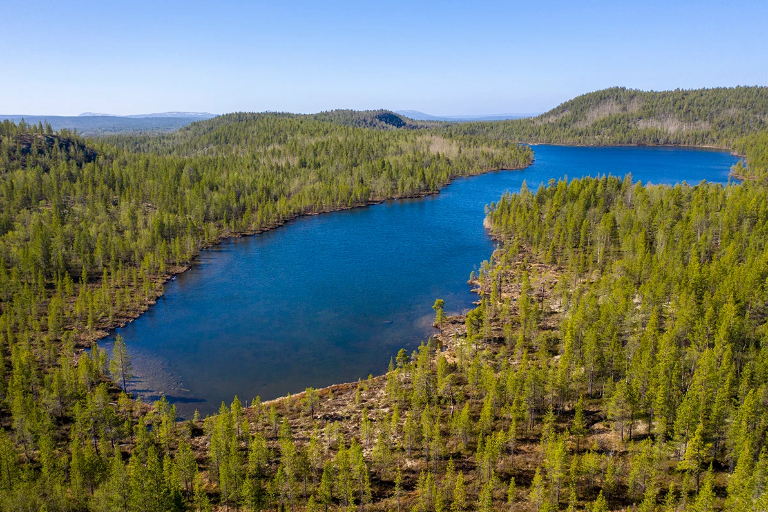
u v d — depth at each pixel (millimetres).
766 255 116125
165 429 78375
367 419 81562
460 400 90438
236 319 138000
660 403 71438
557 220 188875
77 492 65750
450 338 120812
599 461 68188
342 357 115312
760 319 99500
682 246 140250
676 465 68562
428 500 65250
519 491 67500
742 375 78312
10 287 143000
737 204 162000
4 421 87812
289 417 89188
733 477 59875
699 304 101188
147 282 153375
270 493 66000
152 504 61125
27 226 191250
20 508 60750
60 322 127000
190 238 197750
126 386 104062
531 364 95812
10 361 107938
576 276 145750
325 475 66000
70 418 89812
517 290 147000
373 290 156625
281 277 171375
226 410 85438
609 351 89812
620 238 166375
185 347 121875
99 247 172875
